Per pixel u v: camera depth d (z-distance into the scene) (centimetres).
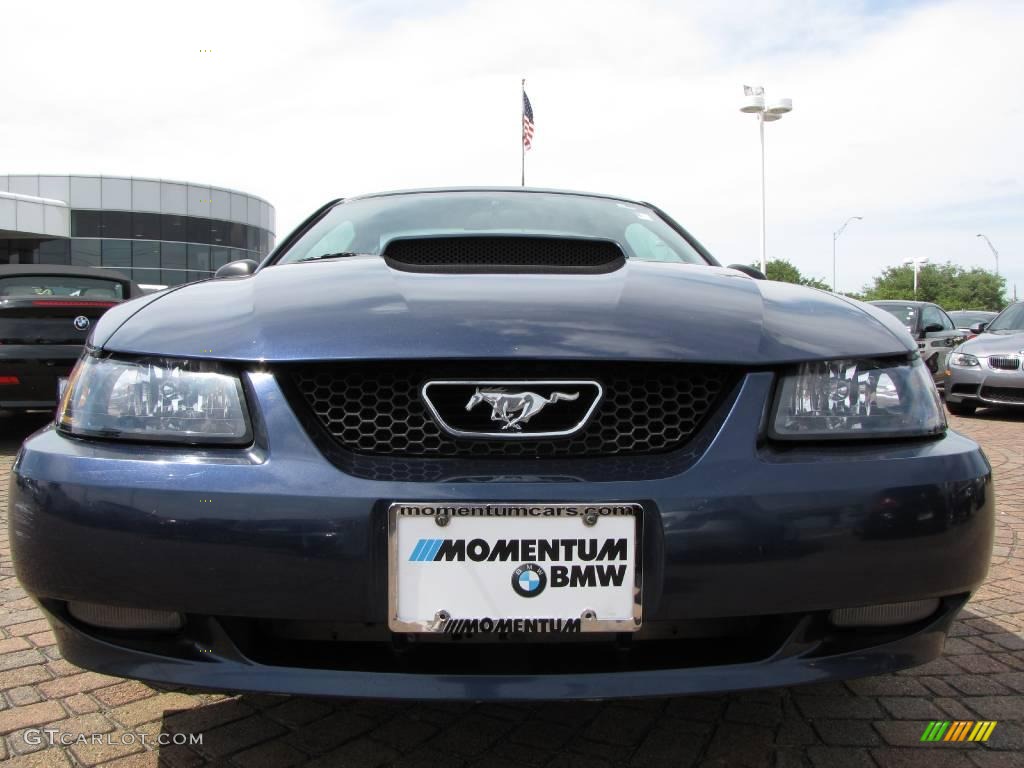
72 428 141
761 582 129
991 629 236
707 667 131
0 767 158
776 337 145
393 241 204
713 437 134
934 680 201
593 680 128
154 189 4450
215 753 164
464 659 132
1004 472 502
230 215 4775
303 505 127
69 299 535
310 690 127
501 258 201
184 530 128
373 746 167
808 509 130
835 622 137
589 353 134
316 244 234
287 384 136
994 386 760
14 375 516
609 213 259
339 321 142
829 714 182
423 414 134
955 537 137
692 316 149
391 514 127
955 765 160
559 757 163
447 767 159
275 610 128
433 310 145
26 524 136
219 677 130
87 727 175
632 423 137
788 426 137
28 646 220
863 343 149
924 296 5741
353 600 127
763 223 1934
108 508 130
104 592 131
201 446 134
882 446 140
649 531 129
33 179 4228
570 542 128
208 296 167
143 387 139
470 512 127
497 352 133
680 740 170
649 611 129
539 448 134
